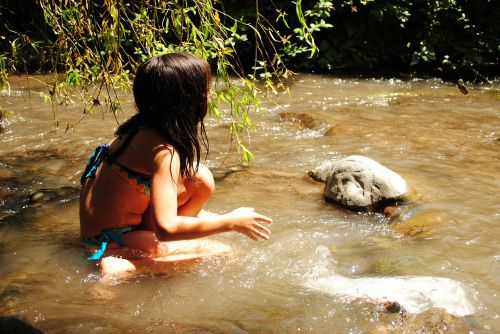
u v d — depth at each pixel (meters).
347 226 3.44
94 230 3.00
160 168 2.70
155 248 2.93
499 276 2.79
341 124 5.80
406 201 3.70
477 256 3.00
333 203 3.78
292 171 4.40
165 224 2.64
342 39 9.49
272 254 3.01
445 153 4.87
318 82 8.38
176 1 3.58
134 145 2.83
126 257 2.92
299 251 3.06
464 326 2.37
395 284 2.68
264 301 2.57
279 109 6.53
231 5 9.44
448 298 2.56
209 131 5.54
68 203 3.78
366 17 9.63
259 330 2.35
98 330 2.34
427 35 9.60
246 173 4.34
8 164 4.56
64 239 3.23
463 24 9.95
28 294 2.63
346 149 4.98
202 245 3.03
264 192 3.96
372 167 3.81
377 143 5.16
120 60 3.67
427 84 8.54
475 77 9.09
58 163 4.60
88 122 5.86
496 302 2.56
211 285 2.70
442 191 3.92
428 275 2.81
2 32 6.58
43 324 2.38
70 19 3.63
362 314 2.45
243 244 3.12
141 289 2.65
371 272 2.87
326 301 2.55
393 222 3.49
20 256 3.01
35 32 4.38
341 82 8.44
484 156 4.80
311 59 9.21
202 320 2.42
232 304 2.54
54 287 2.70
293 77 8.63
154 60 2.74
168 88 2.69
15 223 3.46
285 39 3.79
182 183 2.96
